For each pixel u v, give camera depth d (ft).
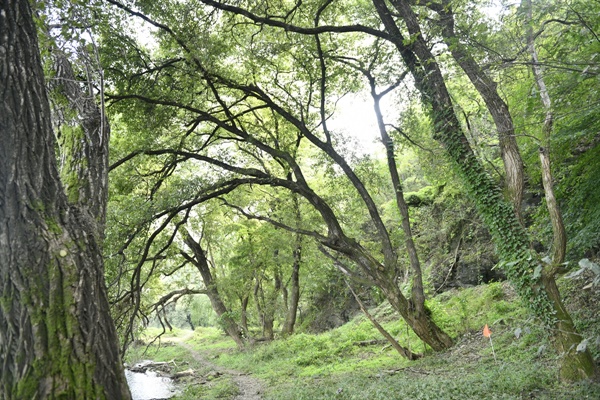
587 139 37.78
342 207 67.26
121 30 40.88
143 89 43.88
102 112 16.35
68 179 15.46
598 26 25.44
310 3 45.75
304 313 115.96
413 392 29.58
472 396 26.14
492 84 33.88
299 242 78.69
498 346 39.37
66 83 18.04
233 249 94.17
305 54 52.24
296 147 63.26
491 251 67.87
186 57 42.63
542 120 32.96
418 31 37.22
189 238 91.30
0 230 11.07
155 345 123.85
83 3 18.07
